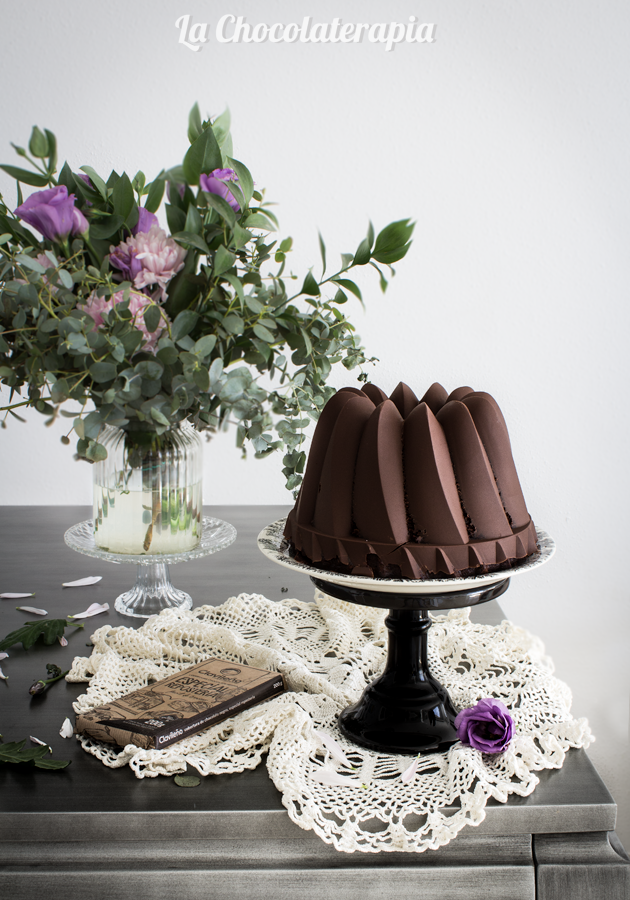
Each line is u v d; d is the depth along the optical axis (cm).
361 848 107
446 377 247
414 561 112
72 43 234
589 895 109
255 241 136
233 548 175
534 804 110
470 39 232
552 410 247
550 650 259
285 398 135
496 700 116
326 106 237
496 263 241
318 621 145
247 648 133
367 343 246
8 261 127
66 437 127
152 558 141
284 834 109
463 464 115
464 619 144
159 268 128
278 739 116
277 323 134
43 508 202
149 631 138
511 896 109
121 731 116
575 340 244
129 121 238
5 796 111
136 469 141
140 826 109
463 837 110
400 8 232
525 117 234
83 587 157
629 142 233
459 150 237
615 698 258
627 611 256
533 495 252
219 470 259
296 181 240
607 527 253
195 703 121
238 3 233
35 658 136
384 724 118
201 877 109
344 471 115
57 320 123
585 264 240
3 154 238
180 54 235
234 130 238
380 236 129
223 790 112
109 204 133
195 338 134
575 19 228
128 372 125
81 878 109
